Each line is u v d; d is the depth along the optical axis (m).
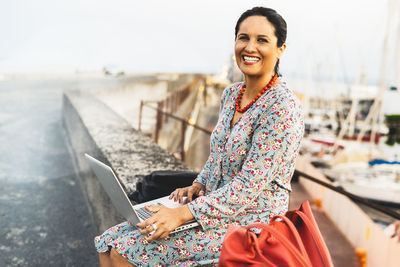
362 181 16.38
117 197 1.41
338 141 23.02
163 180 1.91
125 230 1.48
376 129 25.50
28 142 6.71
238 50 1.48
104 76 23.06
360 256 10.37
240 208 1.35
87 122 4.52
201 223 1.35
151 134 11.67
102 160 3.26
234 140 1.44
